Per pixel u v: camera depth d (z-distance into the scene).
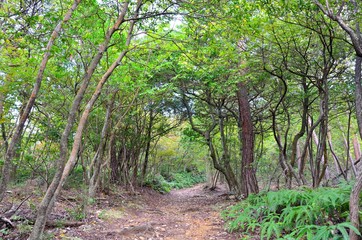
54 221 4.98
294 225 4.41
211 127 11.77
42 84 6.01
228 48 6.26
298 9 5.13
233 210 6.12
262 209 5.29
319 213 4.15
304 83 7.91
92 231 4.99
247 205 5.93
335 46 6.92
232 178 11.03
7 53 4.61
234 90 8.66
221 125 11.34
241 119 9.62
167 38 5.75
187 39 5.94
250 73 7.75
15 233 4.23
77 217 5.66
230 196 11.37
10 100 5.76
